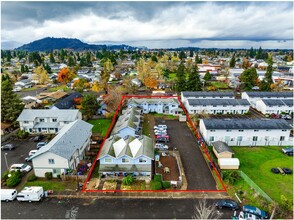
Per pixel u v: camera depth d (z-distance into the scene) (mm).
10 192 32500
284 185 36031
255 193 33000
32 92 102688
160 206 31234
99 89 99500
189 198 32812
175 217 29219
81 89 97875
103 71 123438
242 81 106375
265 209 30266
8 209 30812
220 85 112312
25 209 30844
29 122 56000
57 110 59250
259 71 138000
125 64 183375
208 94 79438
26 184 36312
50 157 36875
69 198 32969
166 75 133250
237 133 49531
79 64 182750
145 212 30125
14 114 60250
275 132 49750
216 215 29562
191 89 91688
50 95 85688
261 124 50375
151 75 114312
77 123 48656
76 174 38094
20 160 43656
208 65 168875
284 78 113312
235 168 40281
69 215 29656
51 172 37625
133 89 98312
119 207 31094
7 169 40344
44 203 32031
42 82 119625
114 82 119125
